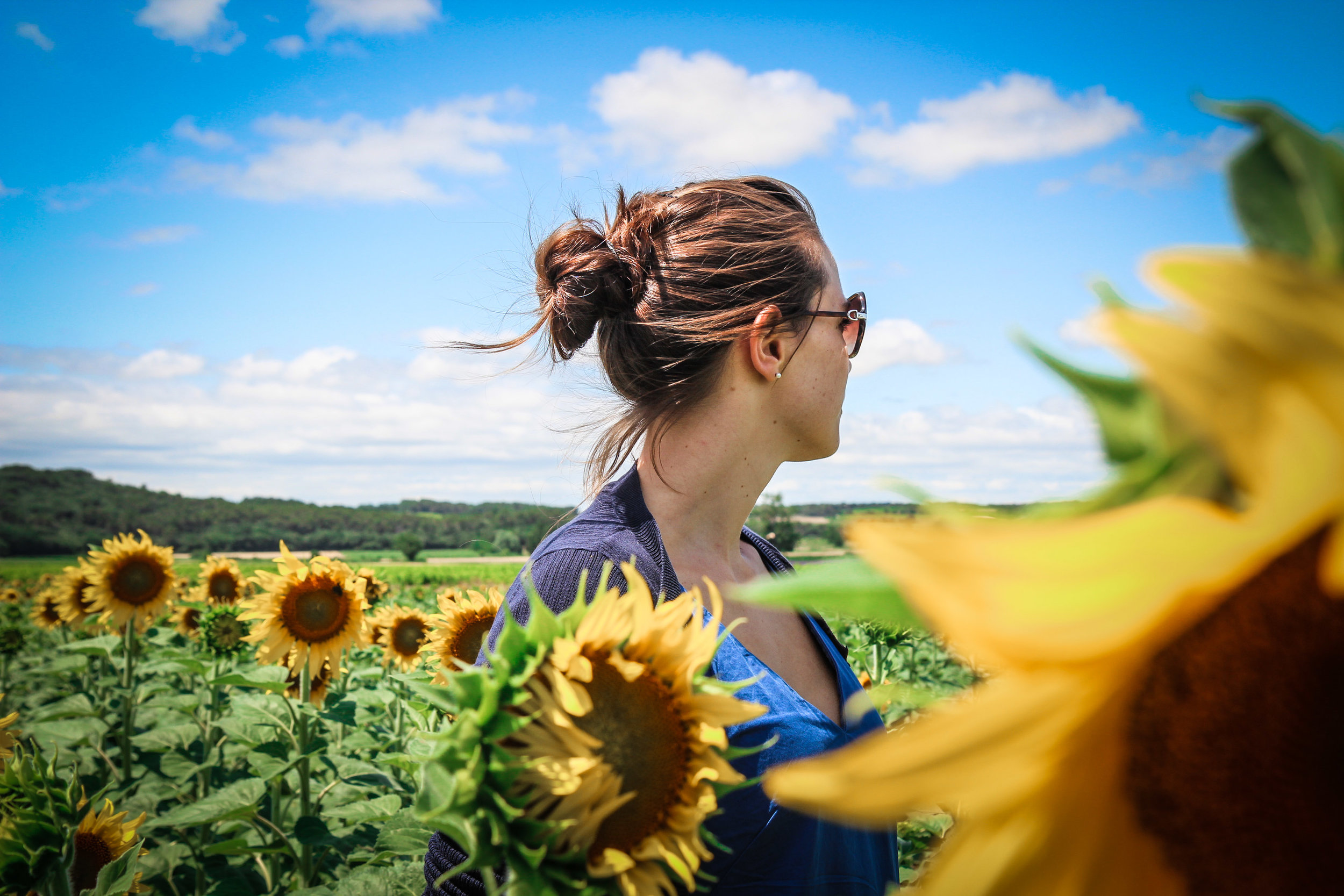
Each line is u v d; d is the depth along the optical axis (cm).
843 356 212
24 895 309
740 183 222
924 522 43
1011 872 50
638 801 119
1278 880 51
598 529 188
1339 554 40
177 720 701
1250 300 33
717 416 203
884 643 399
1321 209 39
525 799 110
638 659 126
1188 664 51
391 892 371
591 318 221
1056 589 41
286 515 10594
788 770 44
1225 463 39
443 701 117
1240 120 42
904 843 266
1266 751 50
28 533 9681
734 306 201
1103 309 36
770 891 157
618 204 230
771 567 244
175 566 834
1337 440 35
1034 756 48
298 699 555
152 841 567
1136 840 52
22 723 772
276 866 503
